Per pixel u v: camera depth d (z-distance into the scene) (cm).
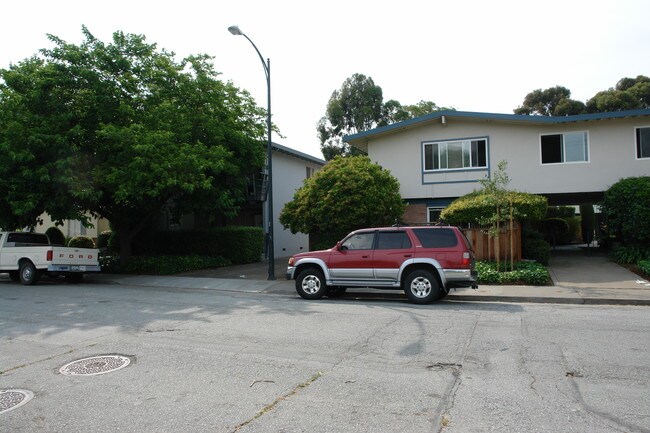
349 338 795
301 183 3042
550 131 2031
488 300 1256
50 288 1590
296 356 690
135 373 621
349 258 1247
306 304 1195
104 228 3053
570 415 472
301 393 540
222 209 2109
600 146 1983
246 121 2286
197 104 2028
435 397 523
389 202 1798
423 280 1178
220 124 2030
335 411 488
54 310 1109
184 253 2330
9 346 772
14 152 1590
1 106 1656
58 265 1658
